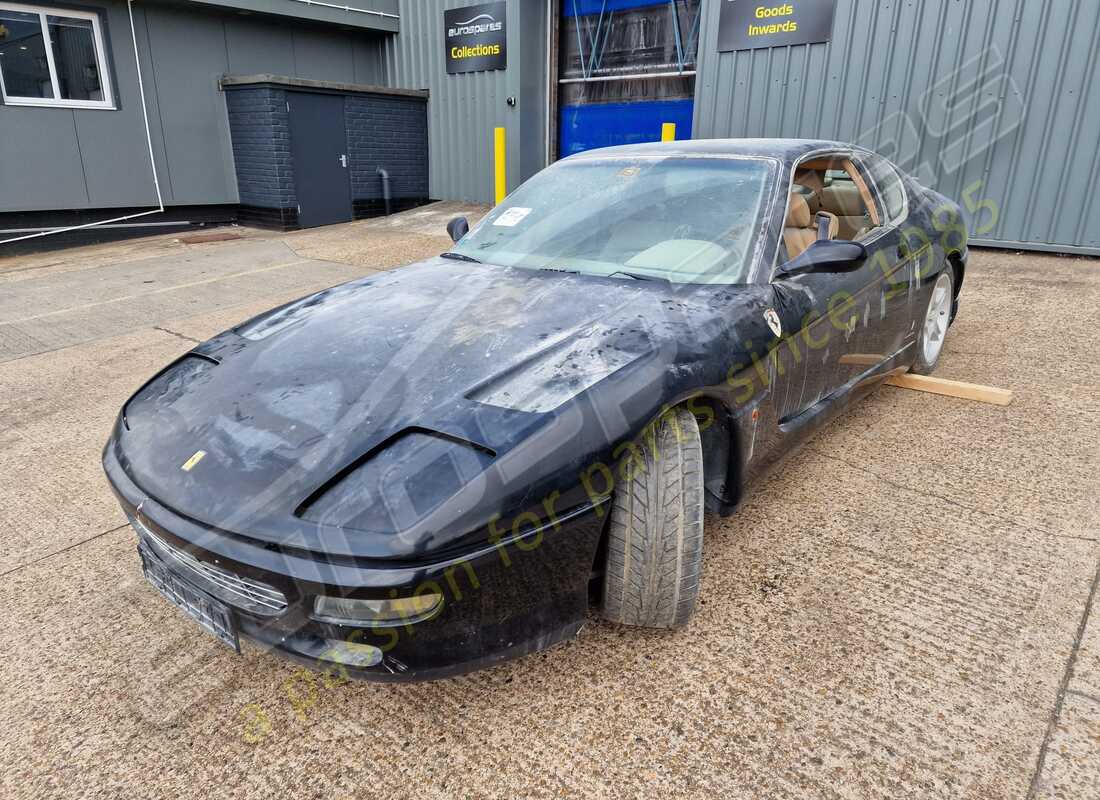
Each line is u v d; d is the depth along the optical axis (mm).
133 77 9750
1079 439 3297
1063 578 2301
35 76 8992
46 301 6398
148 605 2336
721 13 8016
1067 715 1771
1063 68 6262
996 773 1619
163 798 1635
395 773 1682
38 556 2615
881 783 1603
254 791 1648
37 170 9125
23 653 2113
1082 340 4625
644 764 1675
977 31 6547
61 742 1797
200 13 10180
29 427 3768
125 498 1809
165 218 10445
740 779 1625
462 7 10977
